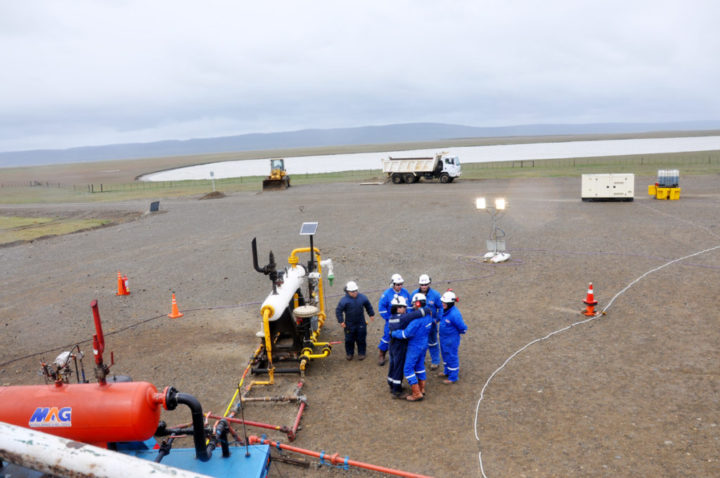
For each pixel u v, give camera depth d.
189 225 28.88
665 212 24.83
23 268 19.91
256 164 158.62
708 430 6.90
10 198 57.06
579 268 15.66
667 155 81.88
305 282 13.61
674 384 8.23
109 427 4.84
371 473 6.47
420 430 7.39
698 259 15.76
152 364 10.36
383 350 9.68
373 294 14.34
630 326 10.86
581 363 9.25
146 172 126.44
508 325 11.38
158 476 1.28
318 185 51.66
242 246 21.95
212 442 6.38
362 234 23.33
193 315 13.47
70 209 40.50
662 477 6.01
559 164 65.25
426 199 34.75
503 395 8.28
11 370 10.49
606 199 30.09
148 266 19.28
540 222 23.94
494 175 52.12
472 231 22.72
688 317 11.11
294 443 7.22
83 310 14.27
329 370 9.69
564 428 7.20
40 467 1.41
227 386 9.21
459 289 14.35
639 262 15.88
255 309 13.70
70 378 9.77
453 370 8.76
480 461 6.53
